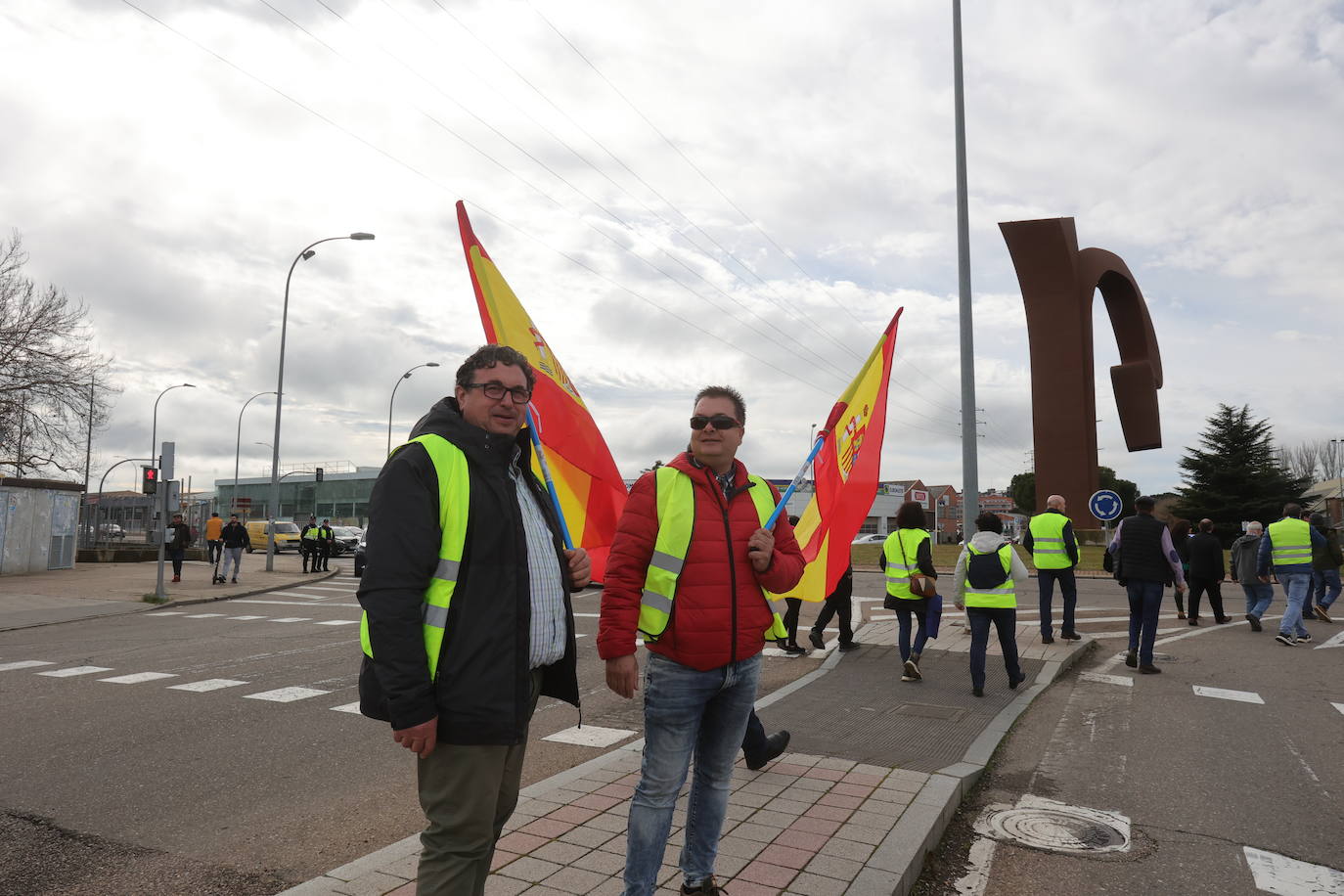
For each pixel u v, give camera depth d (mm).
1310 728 6551
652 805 2943
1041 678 8133
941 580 22734
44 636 12172
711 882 3174
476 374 2508
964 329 13125
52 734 6305
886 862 3527
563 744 6012
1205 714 6984
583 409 4062
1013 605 7430
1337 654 10234
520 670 2361
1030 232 33656
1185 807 4715
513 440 2533
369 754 5766
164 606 16672
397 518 2223
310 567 29906
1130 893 3631
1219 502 49875
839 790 4449
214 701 7469
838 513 4539
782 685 8070
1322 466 82125
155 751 5824
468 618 2303
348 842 4145
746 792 4422
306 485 92812
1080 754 5758
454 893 2295
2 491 24188
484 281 3656
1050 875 3797
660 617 2938
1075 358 33406
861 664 8898
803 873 3416
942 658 9195
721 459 3088
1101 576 23500
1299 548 11219
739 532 3066
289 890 3273
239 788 5004
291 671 9031
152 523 32844
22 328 27484
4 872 3768
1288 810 4680
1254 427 50156
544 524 2662
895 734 5945
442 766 2295
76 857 3945
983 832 4293
